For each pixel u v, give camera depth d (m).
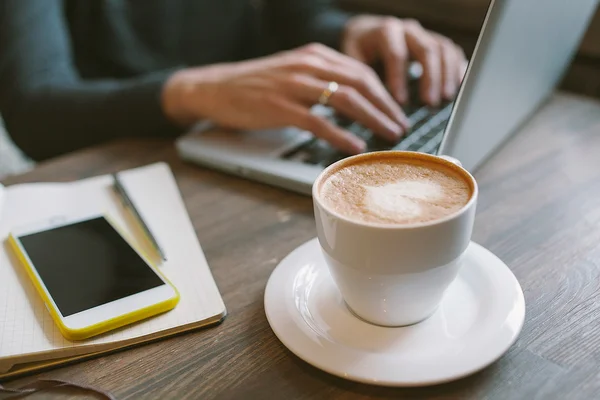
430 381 0.33
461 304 0.39
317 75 0.68
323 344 0.36
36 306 0.42
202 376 0.37
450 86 0.75
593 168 0.61
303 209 0.55
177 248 0.49
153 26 1.10
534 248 0.48
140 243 0.50
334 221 0.34
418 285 0.35
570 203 0.54
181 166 0.66
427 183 0.38
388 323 0.38
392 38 0.84
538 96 0.71
